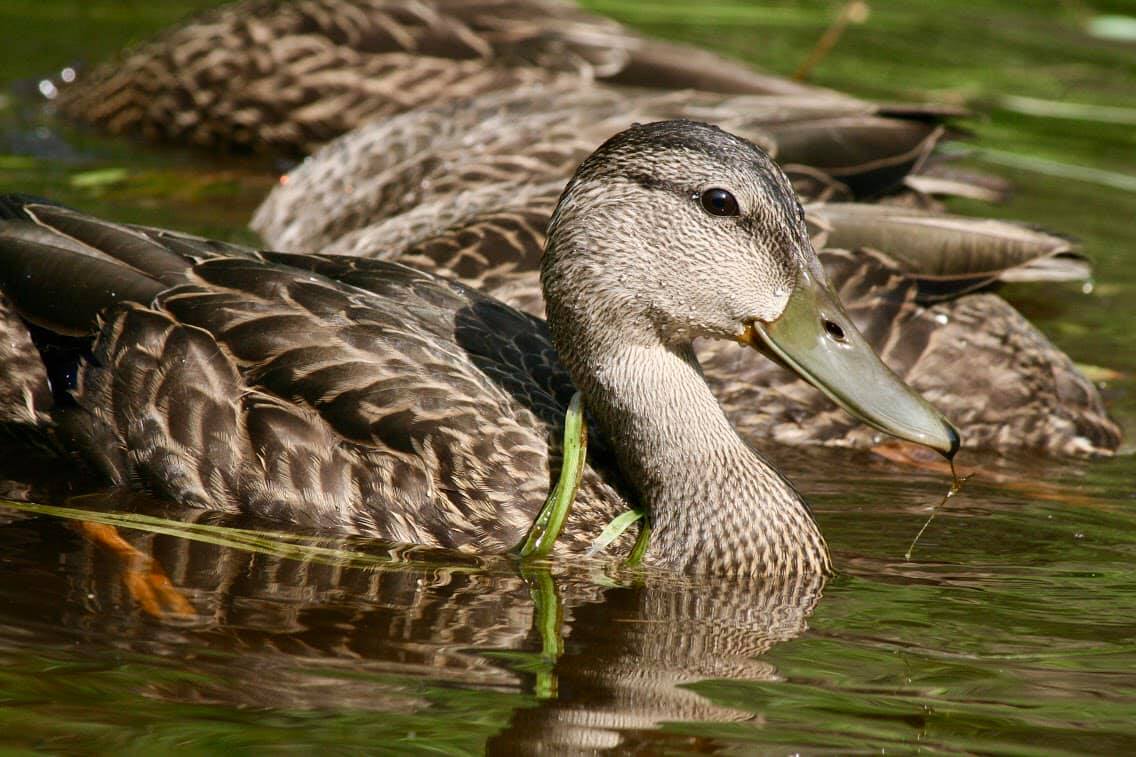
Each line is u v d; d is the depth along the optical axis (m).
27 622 9.03
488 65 19.78
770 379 13.50
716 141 10.75
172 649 8.80
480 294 12.18
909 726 8.26
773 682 8.73
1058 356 14.25
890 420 10.29
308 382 10.82
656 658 9.02
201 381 10.88
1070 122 19.89
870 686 8.74
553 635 9.28
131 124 20.34
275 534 10.55
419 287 11.90
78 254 11.45
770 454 13.20
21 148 19.23
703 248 10.66
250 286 11.22
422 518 10.62
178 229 16.73
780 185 10.75
